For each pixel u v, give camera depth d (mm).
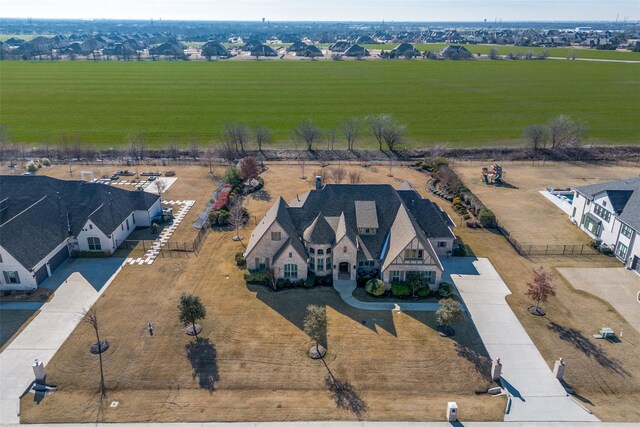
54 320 46562
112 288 52031
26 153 101688
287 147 108312
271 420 35375
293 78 196750
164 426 34875
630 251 56656
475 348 42969
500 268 56750
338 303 49469
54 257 55500
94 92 165250
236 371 40094
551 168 95188
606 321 47000
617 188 63969
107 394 37781
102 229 58500
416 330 45250
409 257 50219
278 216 52594
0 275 50719
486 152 105375
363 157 102562
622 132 120000
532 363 41219
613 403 37188
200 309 43562
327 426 34875
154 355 41875
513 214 72625
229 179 80562
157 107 145250
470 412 36094
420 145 111125
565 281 54000
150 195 69250
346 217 55531
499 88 175500
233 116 135375
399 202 56375
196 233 65500
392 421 35312
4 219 59812
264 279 52625
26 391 38125
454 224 65750
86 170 90875
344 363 40969
